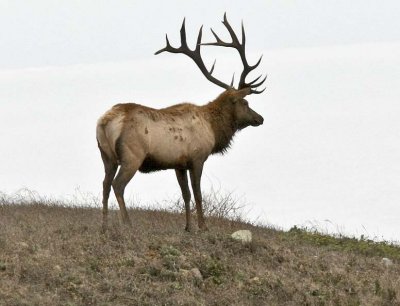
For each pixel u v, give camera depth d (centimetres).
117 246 4650
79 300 4041
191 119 5181
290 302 4372
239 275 4553
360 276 4856
